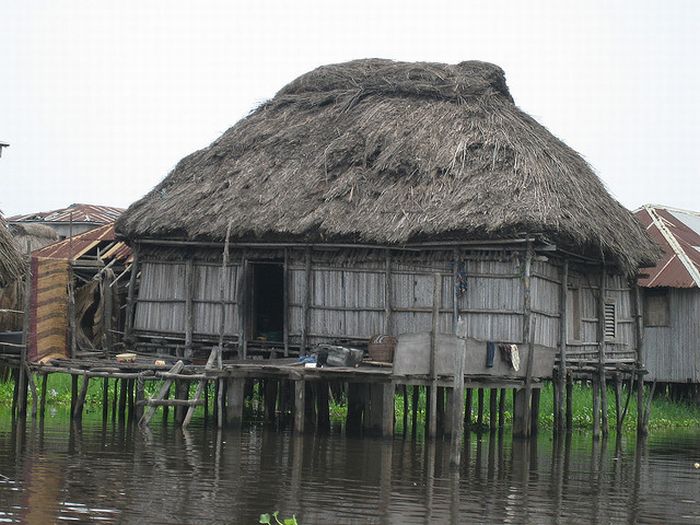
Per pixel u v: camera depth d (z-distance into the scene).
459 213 21.64
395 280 23.00
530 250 21.42
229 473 15.70
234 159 26.16
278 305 28.14
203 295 25.22
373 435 20.56
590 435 24.61
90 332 27.69
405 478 15.99
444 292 22.41
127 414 23.16
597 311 24.70
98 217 47.41
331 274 23.69
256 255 24.56
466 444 20.72
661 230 34.25
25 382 22.08
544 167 22.50
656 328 32.47
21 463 15.84
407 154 23.53
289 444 19.25
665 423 28.62
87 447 17.75
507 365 20.45
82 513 12.62
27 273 22.33
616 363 25.55
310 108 26.78
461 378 17.02
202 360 24.59
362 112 25.52
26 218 49.69
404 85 25.62
